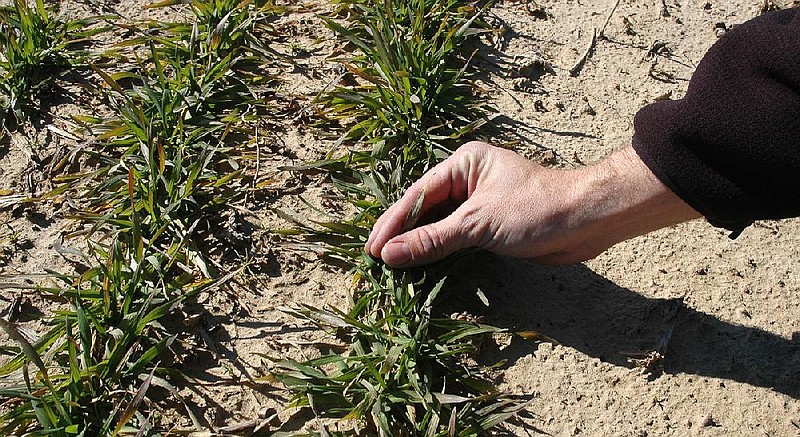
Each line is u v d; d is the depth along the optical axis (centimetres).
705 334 80
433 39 94
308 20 100
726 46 70
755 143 69
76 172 87
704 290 82
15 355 76
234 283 81
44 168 87
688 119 71
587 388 77
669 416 76
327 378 75
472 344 77
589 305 81
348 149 90
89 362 74
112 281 78
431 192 80
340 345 78
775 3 104
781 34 69
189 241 82
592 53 99
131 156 87
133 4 100
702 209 73
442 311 80
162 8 100
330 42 98
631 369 78
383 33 95
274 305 80
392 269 80
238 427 74
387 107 91
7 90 91
